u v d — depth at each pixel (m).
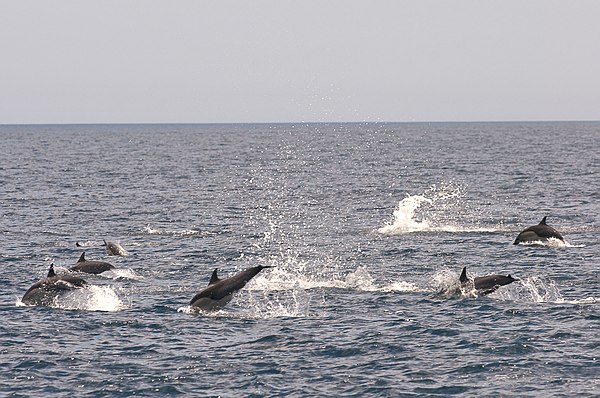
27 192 164.88
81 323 58.53
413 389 44.72
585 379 45.69
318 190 173.25
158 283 73.88
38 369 48.25
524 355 49.94
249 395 44.12
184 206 142.00
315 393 44.28
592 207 132.38
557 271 76.62
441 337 54.16
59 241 99.56
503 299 65.06
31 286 67.81
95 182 192.62
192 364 49.09
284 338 54.44
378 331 55.88
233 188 179.50
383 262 84.12
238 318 60.16
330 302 65.12
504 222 116.56
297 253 91.00
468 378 46.28
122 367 48.59
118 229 111.00
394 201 148.75
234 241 100.62
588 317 58.47
